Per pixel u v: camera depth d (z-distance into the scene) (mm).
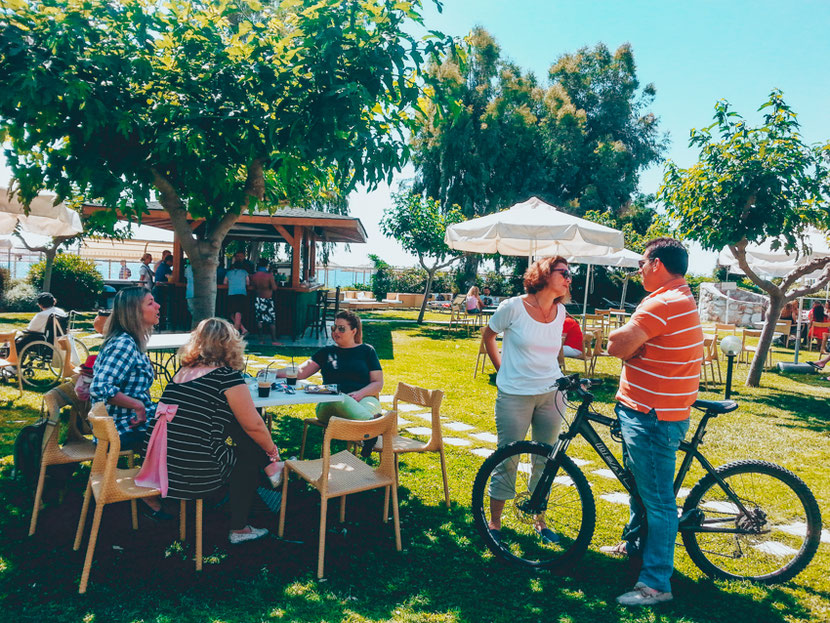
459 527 3951
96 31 4398
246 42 4930
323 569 3260
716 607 3057
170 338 6566
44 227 6840
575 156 33531
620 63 36438
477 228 8812
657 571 3059
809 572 3463
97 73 4406
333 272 32125
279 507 4043
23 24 4230
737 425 7352
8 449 5125
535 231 8375
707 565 3410
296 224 13555
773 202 8383
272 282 12711
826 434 7031
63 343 6812
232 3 4828
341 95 4414
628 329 3010
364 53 4520
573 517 4105
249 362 10047
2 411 6492
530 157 31891
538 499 3568
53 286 19109
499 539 3668
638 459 3092
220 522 3859
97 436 3260
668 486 3104
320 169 5281
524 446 3551
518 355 3650
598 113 36406
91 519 3803
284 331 13766
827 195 8516
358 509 4176
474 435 6297
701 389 9867
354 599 2992
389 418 3580
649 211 32594
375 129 4902
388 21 4582
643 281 3217
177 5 4758
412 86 4676
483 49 31078
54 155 4551
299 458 5102
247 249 22828
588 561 3533
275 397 4008
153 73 4656
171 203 5379
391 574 3281
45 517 3797
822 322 15172
